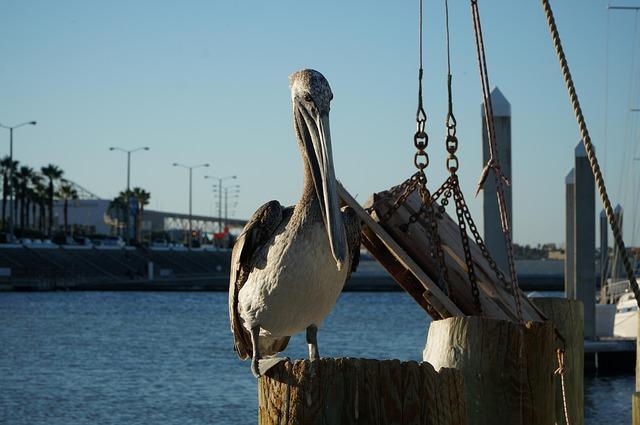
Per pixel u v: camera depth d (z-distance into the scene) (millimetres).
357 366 4453
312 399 4465
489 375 5781
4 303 67062
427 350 6055
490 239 15188
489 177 15336
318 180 5539
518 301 6969
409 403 4441
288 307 5578
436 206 7672
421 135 7176
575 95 6129
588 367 26609
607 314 29797
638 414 5062
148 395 24828
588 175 26703
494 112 15516
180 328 48750
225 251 129750
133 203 118312
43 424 20656
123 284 90062
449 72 7188
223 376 28750
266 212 5633
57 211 158250
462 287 7309
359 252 6055
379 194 7438
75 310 61312
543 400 5906
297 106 5664
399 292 104438
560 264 118562
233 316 5961
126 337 43094
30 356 34406
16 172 108625
